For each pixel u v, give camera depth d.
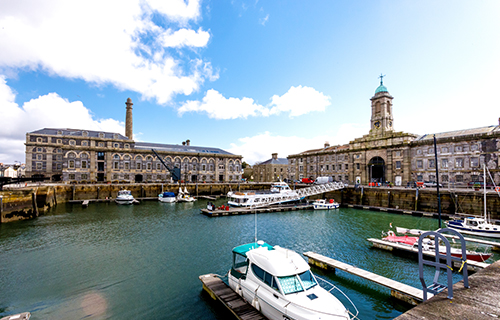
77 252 21.64
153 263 19.28
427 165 51.34
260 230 30.08
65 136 67.31
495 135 42.66
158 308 13.25
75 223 33.06
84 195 58.16
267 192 61.12
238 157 89.38
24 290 15.06
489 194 35.50
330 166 73.31
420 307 5.41
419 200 43.12
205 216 38.75
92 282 16.12
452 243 23.19
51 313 12.77
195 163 82.44
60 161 79.75
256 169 112.88
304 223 34.47
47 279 16.50
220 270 18.06
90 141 70.44
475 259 17.91
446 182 47.72
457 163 47.03
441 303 5.51
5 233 27.72
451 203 39.31
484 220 27.20
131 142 75.81
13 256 20.59
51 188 47.84
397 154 56.06
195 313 12.82
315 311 9.36
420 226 32.06
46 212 41.53
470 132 48.34
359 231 29.69
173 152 78.50
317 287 10.97
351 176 66.38
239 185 77.19
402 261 19.48
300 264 11.58
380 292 14.77
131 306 13.43
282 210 45.75
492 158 43.03
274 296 10.66
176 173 78.94
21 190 35.59
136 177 74.31
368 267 18.34
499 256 20.39
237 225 32.62
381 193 49.19
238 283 12.95
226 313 12.80
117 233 28.03
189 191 70.50
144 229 29.97
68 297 14.33
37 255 20.86
